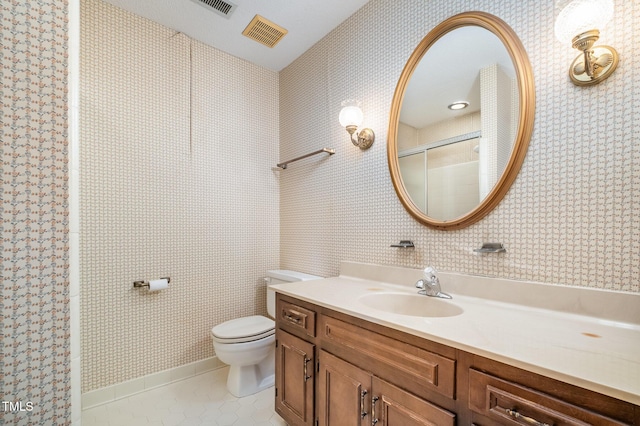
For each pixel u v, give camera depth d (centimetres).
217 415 162
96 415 161
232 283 225
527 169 111
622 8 93
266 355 184
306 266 219
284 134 248
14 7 51
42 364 53
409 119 152
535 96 110
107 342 175
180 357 201
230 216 226
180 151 204
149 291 189
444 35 140
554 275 104
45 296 53
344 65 192
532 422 65
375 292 139
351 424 111
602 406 57
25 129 52
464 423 78
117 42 180
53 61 55
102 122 175
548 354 70
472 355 77
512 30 116
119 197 180
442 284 134
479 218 124
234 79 231
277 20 192
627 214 91
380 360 100
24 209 51
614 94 94
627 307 89
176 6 180
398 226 156
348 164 187
